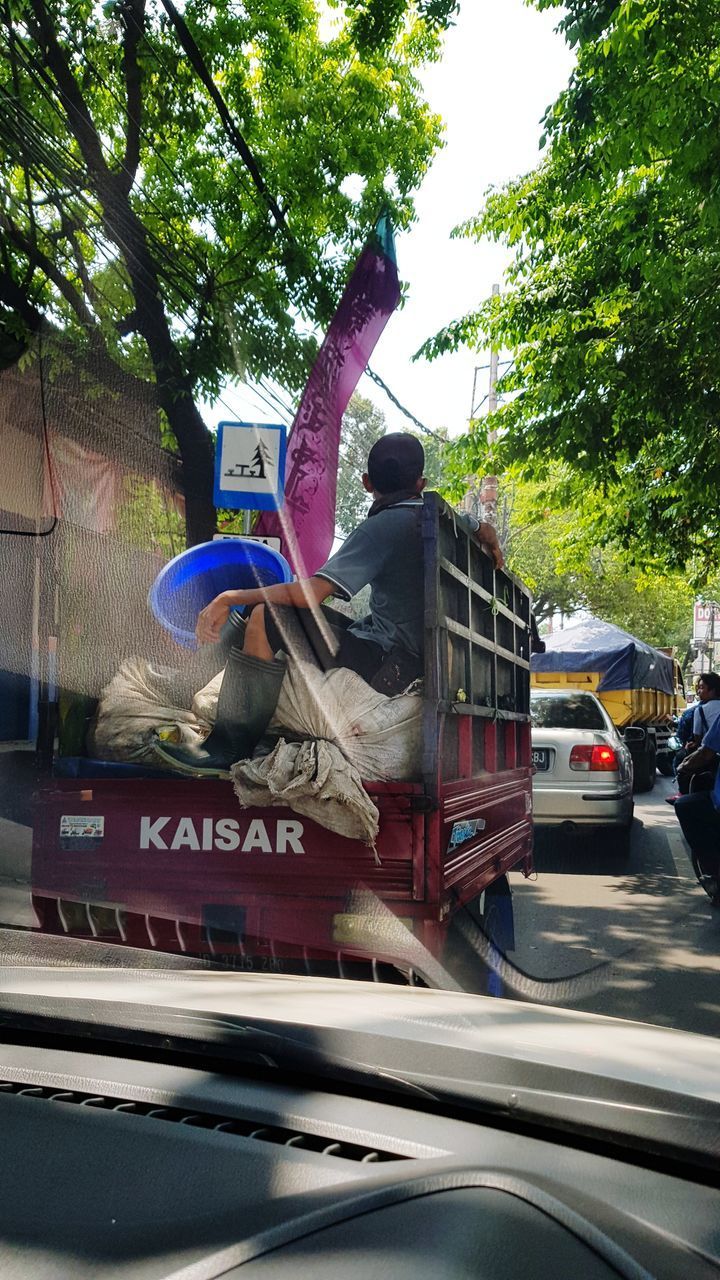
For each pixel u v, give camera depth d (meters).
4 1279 0.84
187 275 9.12
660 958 6.24
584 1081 1.36
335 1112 1.30
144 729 3.93
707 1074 1.42
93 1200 1.01
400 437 4.48
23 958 2.06
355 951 3.75
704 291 10.82
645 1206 1.12
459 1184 1.04
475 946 4.72
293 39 12.23
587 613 43.00
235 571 4.23
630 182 11.11
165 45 9.51
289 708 3.81
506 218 12.07
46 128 8.18
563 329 12.02
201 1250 0.89
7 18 8.03
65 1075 1.39
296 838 3.80
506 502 30.14
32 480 6.03
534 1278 0.87
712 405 11.34
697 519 14.12
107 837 3.88
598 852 10.55
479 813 4.69
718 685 9.33
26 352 7.08
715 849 7.78
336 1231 0.93
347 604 4.29
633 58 9.03
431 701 3.81
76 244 8.25
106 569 4.17
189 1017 1.55
